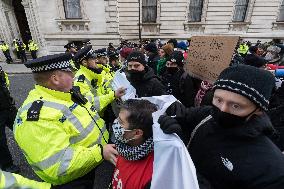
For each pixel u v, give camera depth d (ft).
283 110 6.74
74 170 4.67
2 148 9.52
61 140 4.75
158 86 8.36
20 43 44.60
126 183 4.16
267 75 3.06
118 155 4.64
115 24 42.42
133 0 44.09
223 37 6.85
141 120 3.92
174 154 3.25
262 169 2.91
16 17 48.73
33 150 4.61
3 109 9.46
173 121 3.52
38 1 39.88
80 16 41.88
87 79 9.46
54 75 5.18
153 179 3.36
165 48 13.42
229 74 3.16
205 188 3.32
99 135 5.95
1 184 2.77
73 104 5.52
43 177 4.85
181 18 45.73
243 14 47.19
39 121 4.64
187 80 8.80
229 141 3.32
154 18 46.16
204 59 7.73
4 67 40.68
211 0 44.73
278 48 14.66
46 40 42.68
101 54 14.01
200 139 3.74
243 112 3.10
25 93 23.61
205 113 3.97
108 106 9.98
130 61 8.19
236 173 3.10
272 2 45.80
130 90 8.29
